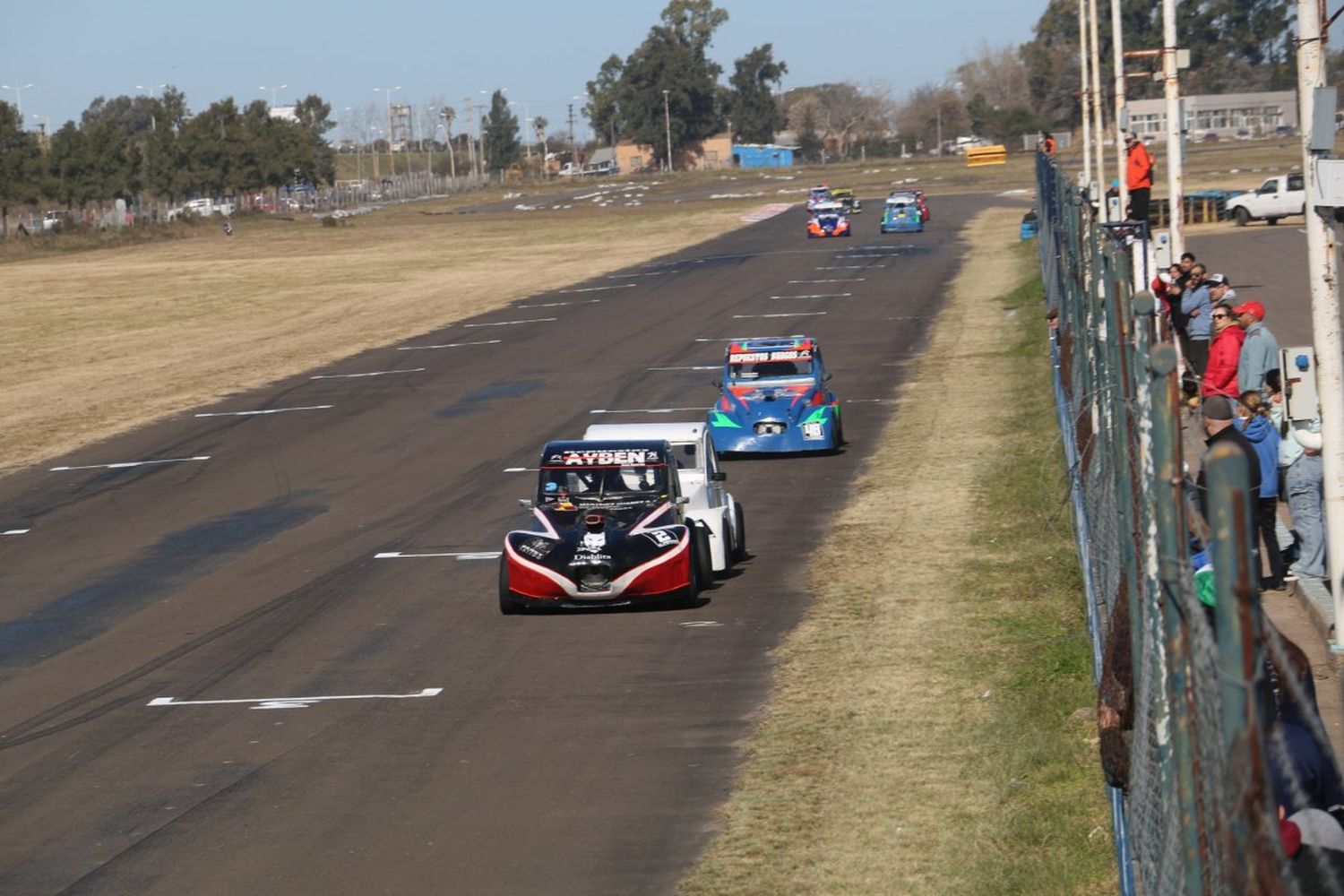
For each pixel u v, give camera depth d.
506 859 33.50
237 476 91.00
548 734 42.38
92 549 73.56
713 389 114.56
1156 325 33.19
